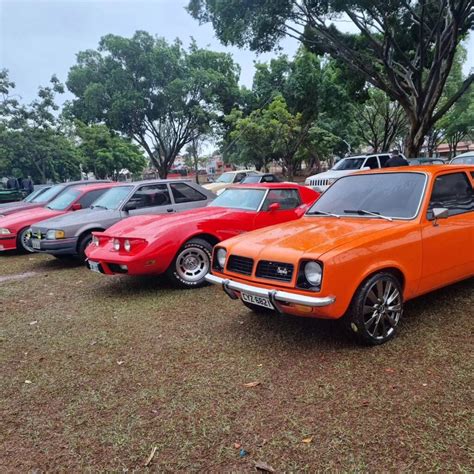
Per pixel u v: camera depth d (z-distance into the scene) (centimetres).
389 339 397
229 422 289
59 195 1088
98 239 620
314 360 369
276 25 1584
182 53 2858
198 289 610
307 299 347
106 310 541
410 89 1683
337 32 1820
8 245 964
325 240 381
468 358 356
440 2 1459
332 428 276
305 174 5431
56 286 682
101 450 269
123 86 2702
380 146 4291
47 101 2897
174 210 842
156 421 296
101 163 4409
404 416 283
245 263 411
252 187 711
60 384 356
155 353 405
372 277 377
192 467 249
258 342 415
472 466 236
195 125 2964
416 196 430
